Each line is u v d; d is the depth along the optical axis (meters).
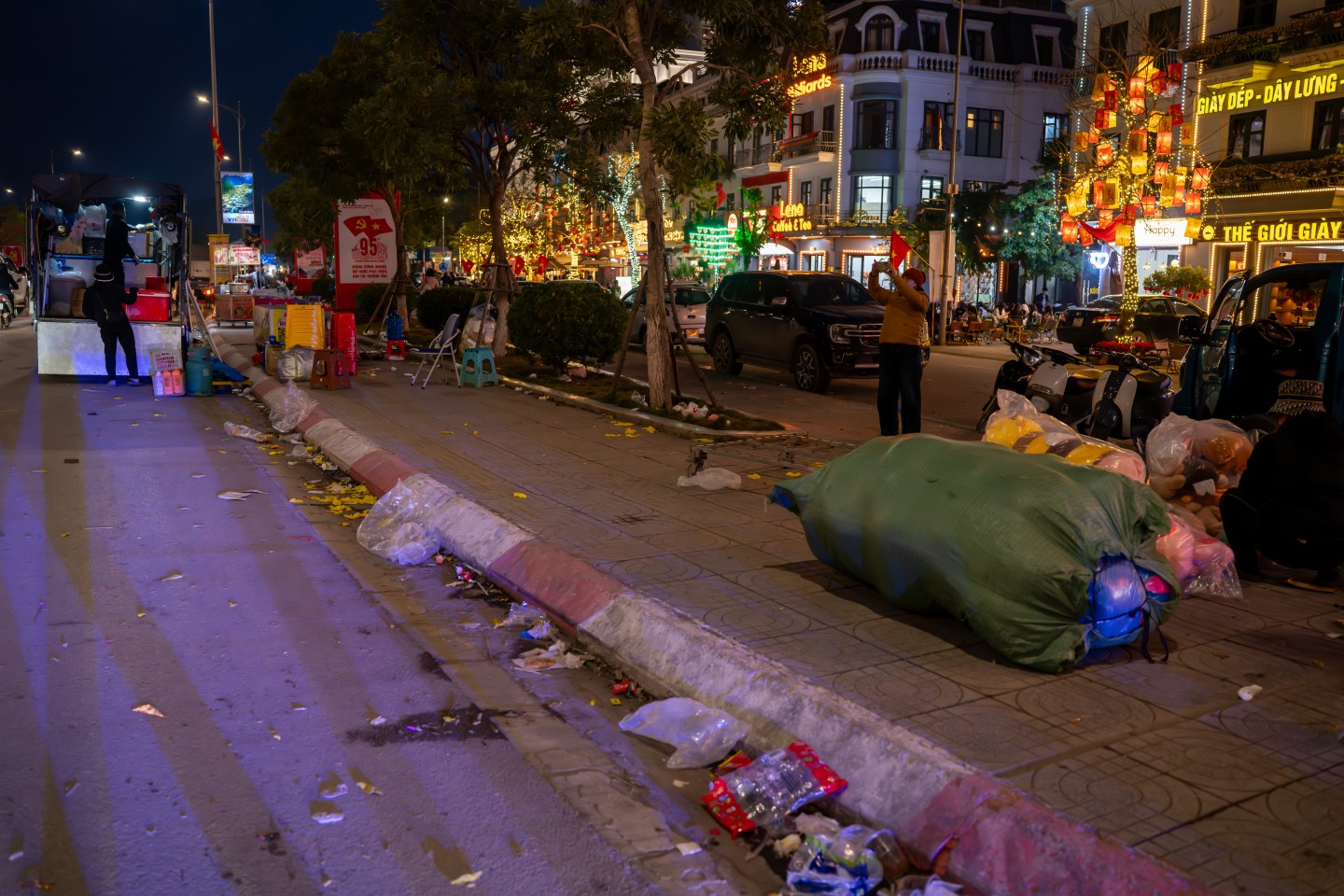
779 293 17.30
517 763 3.79
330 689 4.43
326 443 10.18
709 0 11.29
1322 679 4.45
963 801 3.16
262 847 3.15
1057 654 4.42
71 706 4.14
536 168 19.84
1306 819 3.23
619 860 3.16
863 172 45.72
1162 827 3.17
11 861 3.02
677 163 11.37
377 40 19.95
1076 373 9.52
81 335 15.94
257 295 34.12
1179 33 32.16
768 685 4.09
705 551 6.41
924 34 45.97
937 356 25.56
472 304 21.12
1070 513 4.41
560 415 12.62
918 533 4.91
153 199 16.56
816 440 11.13
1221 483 6.89
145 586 5.78
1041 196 38.78
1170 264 30.11
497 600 5.80
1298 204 27.56
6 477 8.58
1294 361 7.90
